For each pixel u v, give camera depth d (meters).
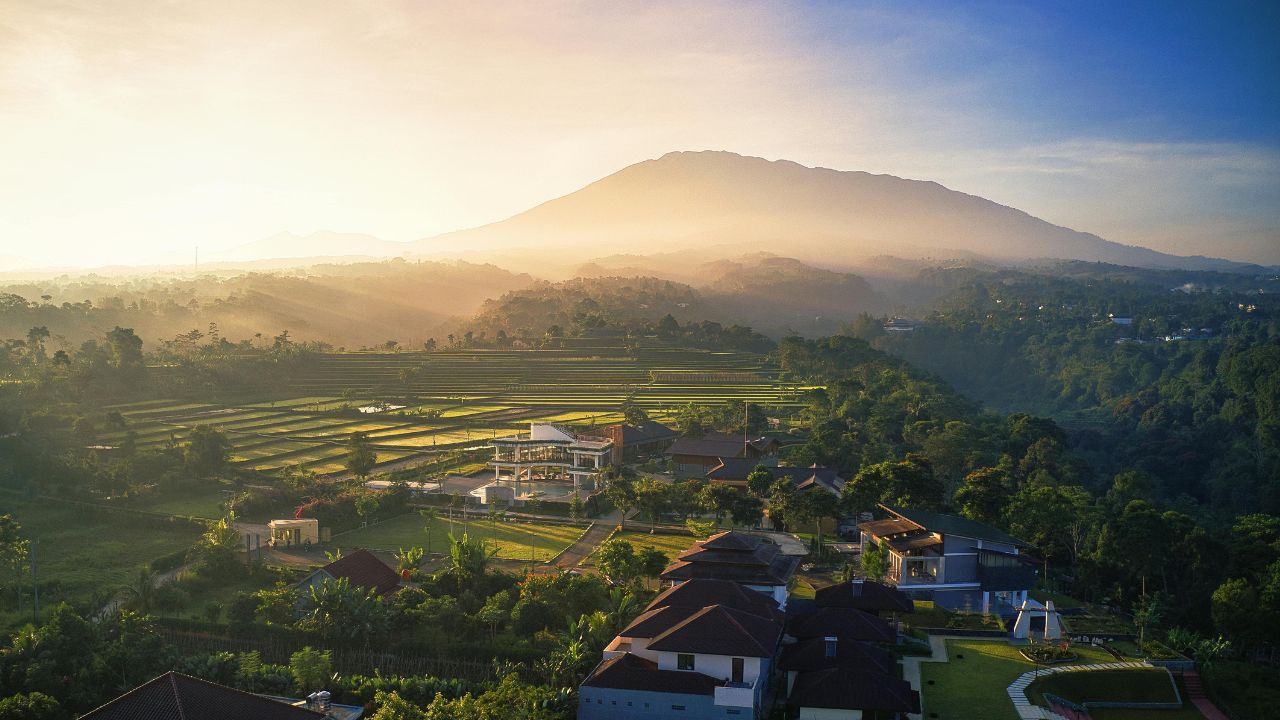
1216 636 98.75
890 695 69.31
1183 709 77.44
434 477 160.88
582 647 77.44
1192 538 109.38
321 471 165.38
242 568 106.19
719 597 80.12
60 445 173.25
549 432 168.12
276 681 74.88
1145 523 108.62
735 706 67.19
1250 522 115.19
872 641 79.88
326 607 85.00
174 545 120.00
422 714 65.69
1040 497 119.44
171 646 79.62
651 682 68.81
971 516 122.56
